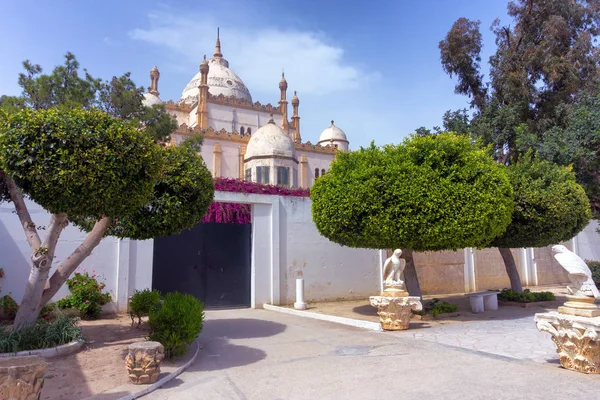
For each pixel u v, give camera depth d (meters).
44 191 5.43
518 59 18.61
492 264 17.23
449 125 17.72
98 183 5.44
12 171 5.35
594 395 4.53
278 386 5.09
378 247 9.67
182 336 6.18
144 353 5.04
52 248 6.80
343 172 9.91
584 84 17.81
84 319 9.45
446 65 20.05
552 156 13.90
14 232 9.34
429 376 5.36
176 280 11.57
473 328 8.84
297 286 11.87
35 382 3.88
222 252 12.25
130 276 10.49
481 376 5.32
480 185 8.85
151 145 6.03
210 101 33.56
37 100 11.10
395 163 9.14
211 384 5.21
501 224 9.44
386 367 5.83
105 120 5.78
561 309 5.72
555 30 17.66
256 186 12.53
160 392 4.94
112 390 4.82
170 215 7.53
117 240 10.41
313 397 4.69
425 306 11.33
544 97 18.52
